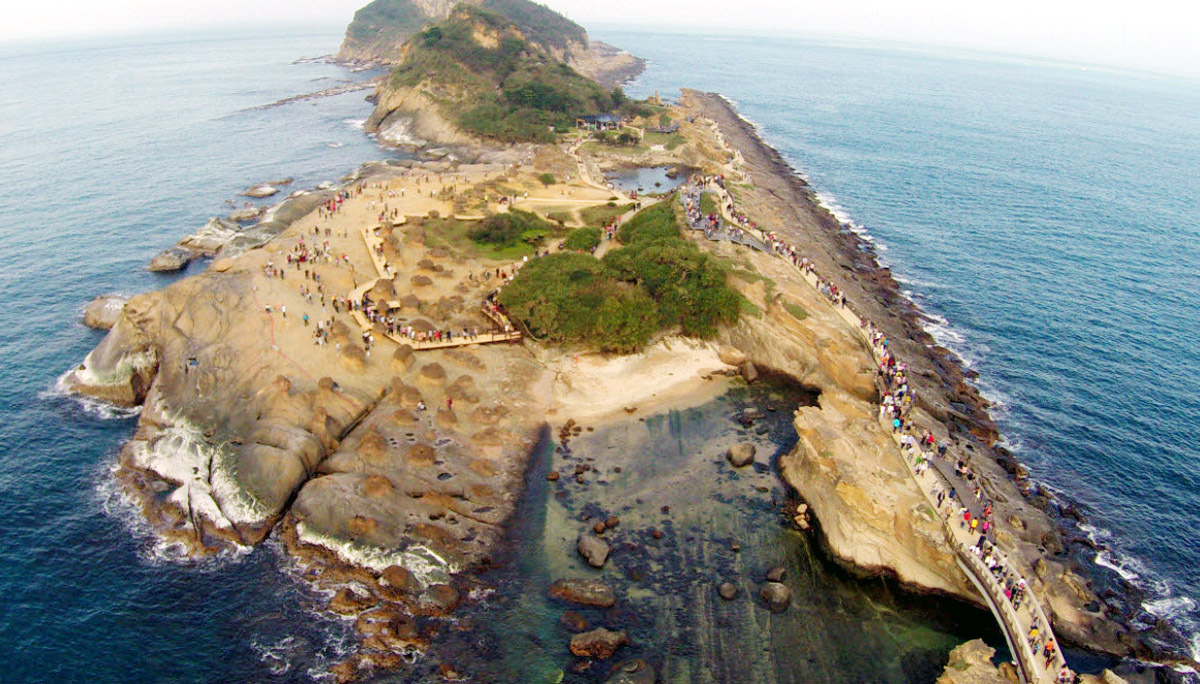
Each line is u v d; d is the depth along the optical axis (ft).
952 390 274.98
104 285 348.59
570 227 400.06
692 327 296.51
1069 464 240.53
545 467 225.15
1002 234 466.70
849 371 265.54
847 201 530.27
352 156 613.52
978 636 177.06
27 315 315.37
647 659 164.35
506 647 165.78
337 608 171.73
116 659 159.22
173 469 212.02
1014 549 188.24
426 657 162.20
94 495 207.00
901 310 342.03
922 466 204.74
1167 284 392.06
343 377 245.45
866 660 168.76
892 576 190.90
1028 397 278.26
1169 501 225.15
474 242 368.07
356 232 371.15
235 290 271.49
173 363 248.52
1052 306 359.25
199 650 161.89
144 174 540.11
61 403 250.98
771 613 178.50
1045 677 154.51
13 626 165.58
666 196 466.29
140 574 180.65
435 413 239.09
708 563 192.34
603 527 200.64
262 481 199.93
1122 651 170.81
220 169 558.97
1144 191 590.55
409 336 272.10
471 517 200.03
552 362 278.26
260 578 179.73
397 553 184.14
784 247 362.12
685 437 244.22
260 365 242.99
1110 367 302.66
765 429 249.96
